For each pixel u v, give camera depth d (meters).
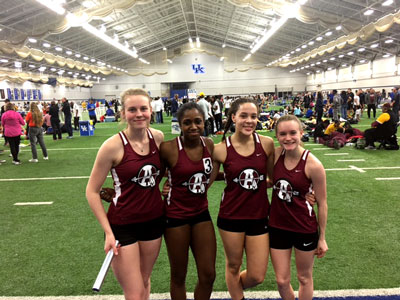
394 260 3.24
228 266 2.36
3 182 7.02
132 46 38.41
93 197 1.97
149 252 2.13
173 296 2.26
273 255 2.26
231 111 2.26
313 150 9.88
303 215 2.14
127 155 1.96
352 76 40.16
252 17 29.20
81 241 3.92
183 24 37.38
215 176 2.33
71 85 45.47
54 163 9.06
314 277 2.97
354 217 4.40
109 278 3.10
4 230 4.31
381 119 9.40
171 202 2.16
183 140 2.14
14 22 19.41
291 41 35.56
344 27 19.78
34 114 9.13
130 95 1.96
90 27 21.42
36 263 3.39
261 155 2.21
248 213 2.23
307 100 26.09
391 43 30.81
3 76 31.69
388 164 7.58
